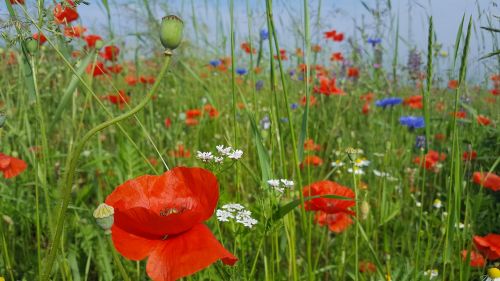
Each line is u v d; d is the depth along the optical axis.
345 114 1.52
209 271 0.54
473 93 1.34
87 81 0.61
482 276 0.60
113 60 1.21
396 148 1.25
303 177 0.99
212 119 1.36
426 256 0.60
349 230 0.75
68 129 1.01
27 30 0.38
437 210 0.86
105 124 0.28
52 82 1.10
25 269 0.67
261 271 0.70
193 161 0.97
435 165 0.96
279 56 0.40
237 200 0.53
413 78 1.33
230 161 0.54
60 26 0.40
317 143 1.27
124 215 0.31
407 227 0.83
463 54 0.47
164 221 0.30
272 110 0.51
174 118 1.38
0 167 0.61
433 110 1.41
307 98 0.42
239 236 0.52
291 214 0.49
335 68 1.87
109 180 0.88
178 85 1.49
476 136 1.08
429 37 0.50
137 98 1.37
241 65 1.74
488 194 0.96
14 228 0.73
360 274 0.66
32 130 0.92
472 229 0.68
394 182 0.93
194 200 0.36
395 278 0.64
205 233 0.32
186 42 1.47
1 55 1.01
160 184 0.37
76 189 0.77
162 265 0.31
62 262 0.48
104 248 0.61
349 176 1.01
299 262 0.68
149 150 1.08
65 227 0.66
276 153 1.00
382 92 1.61
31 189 0.83
